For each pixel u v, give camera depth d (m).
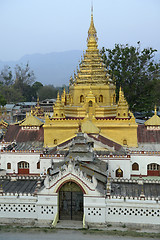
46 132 76.81
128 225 51.03
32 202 52.78
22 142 78.75
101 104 80.44
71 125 75.94
